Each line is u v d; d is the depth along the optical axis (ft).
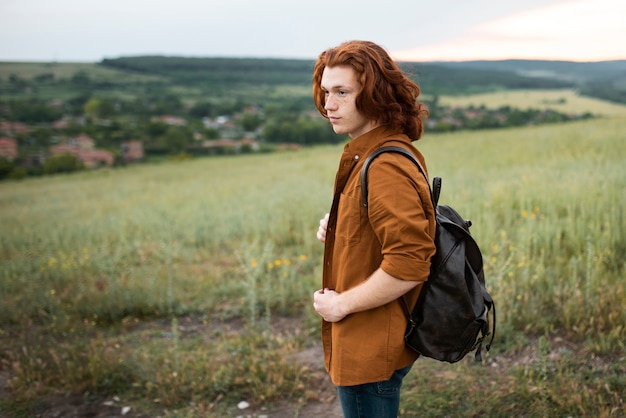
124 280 19.20
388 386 5.57
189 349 13.76
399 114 5.38
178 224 30.86
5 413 11.02
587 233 17.03
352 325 5.47
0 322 16.57
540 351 10.38
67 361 12.36
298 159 110.52
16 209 67.56
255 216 29.01
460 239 5.56
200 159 162.50
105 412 10.93
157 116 542.16
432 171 43.55
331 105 5.51
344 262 5.47
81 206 59.00
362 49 5.36
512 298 12.61
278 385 11.11
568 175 26.27
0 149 309.42
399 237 4.91
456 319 5.35
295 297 16.43
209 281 18.88
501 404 9.45
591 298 12.03
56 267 21.35
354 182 5.41
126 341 14.64
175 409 10.85
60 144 357.82
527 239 16.53
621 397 8.87
